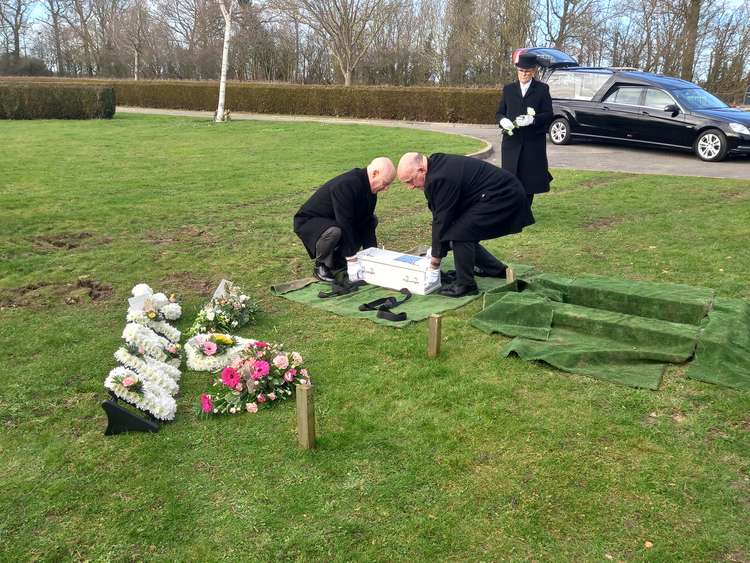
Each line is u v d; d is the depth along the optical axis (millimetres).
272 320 4973
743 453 3184
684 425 3432
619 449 3230
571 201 9211
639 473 3037
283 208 8938
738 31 28812
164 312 4930
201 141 16766
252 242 7234
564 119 15461
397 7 37938
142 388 3520
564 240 7164
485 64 35844
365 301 5359
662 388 3818
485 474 3043
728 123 12750
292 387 3812
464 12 36562
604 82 14836
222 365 4191
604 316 4551
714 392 3746
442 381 3939
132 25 46875
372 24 38250
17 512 2844
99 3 51562
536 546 2600
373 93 26359
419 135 17969
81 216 8297
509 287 5246
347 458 3184
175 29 48375
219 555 2578
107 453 3262
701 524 2709
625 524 2715
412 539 2645
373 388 3861
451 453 3207
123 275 6055
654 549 2570
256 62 46250
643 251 6656
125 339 4070
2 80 37094
